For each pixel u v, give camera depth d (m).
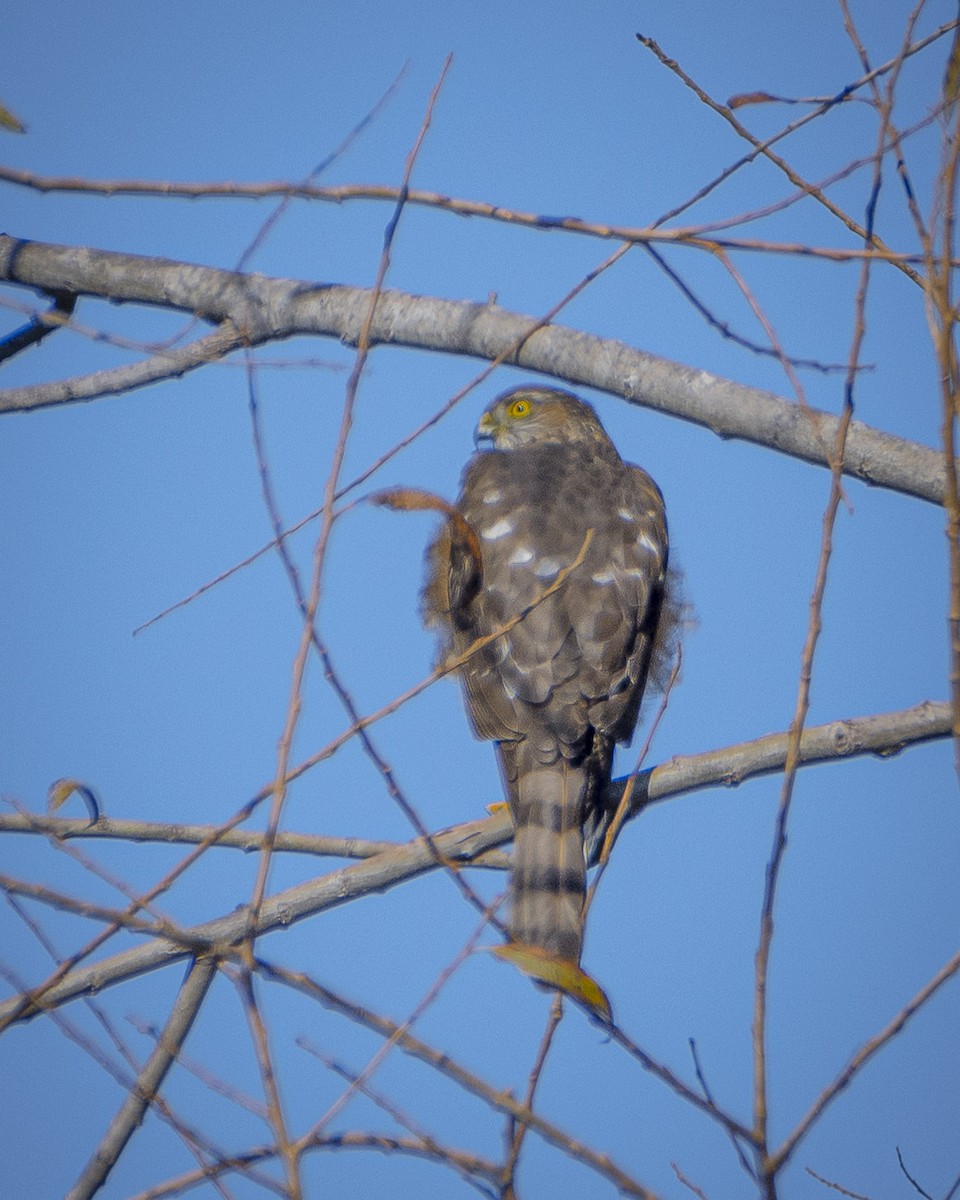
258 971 5.26
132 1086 5.48
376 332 8.20
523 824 8.49
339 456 5.59
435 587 9.94
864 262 5.83
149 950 7.29
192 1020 6.89
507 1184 5.29
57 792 5.94
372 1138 5.30
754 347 6.29
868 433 7.40
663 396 7.78
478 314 8.08
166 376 8.41
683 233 6.10
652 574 9.91
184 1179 5.38
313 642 5.58
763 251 6.00
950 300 5.39
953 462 5.36
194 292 8.45
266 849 5.35
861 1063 5.13
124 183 6.72
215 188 6.59
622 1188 5.15
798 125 6.51
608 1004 5.14
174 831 7.55
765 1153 5.07
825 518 5.62
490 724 9.05
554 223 6.26
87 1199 6.36
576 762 8.81
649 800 8.12
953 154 5.43
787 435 7.51
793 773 5.46
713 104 6.66
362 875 7.66
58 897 5.55
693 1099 5.10
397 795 5.67
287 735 5.41
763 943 5.27
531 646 9.18
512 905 8.05
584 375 7.94
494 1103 5.23
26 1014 6.35
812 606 5.59
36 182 6.71
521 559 9.60
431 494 5.70
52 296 8.65
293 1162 4.95
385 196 6.48
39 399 8.47
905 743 7.84
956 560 5.37
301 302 8.27
